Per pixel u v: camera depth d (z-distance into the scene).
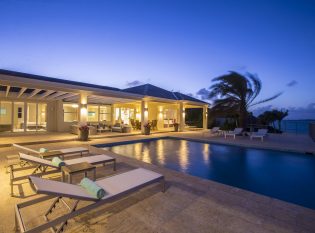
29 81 8.81
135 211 3.28
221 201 3.66
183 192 4.07
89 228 2.79
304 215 3.17
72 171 4.07
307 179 6.41
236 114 20.52
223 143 12.27
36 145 10.02
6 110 13.75
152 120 21.92
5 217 3.04
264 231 2.74
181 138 14.70
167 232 2.71
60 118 16.34
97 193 2.87
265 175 6.83
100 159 5.51
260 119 24.67
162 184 4.05
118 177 3.87
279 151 10.23
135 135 15.49
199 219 3.04
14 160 4.77
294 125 19.42
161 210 3.31
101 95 12.61
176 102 19.33
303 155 9.46
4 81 8.31
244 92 18.64
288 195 5.25
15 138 11.79
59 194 2.61
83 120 12.15
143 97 15.20
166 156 9.38
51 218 3.02
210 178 6.55
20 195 3.86
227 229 2.78
